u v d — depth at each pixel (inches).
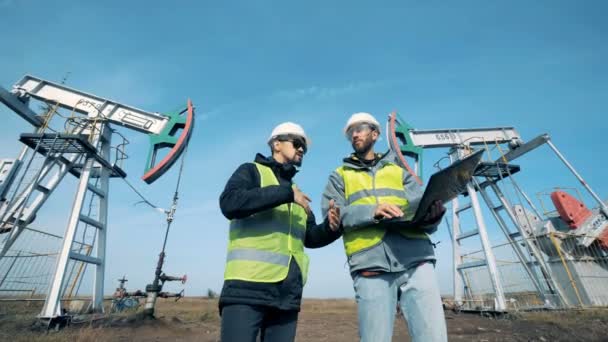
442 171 72.0
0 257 303.7
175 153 386.9
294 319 85.7
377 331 87.0
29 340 237.6
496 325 296.8
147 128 407.2
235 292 76.2
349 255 98.5
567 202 398.6
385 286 91.7
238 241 83.3
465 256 440.8
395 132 446.3
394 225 95.1
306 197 87.6
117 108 415.2
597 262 379.2
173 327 304.0
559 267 384.5
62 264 314.3
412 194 100.4
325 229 98.9
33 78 400.8
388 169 105.5
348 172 109.1
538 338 248.5
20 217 324.8
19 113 373.1
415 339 86.0
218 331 299.9
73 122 392.8
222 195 83.7
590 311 326.3
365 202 99.5
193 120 417.4
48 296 297.6
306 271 93.4
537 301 379.9
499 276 382.9
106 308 428.5
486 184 467.5
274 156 107.3
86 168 366.3
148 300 328.5
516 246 417.7
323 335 285.7
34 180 335.0
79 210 346.0
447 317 356.5
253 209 79.0
